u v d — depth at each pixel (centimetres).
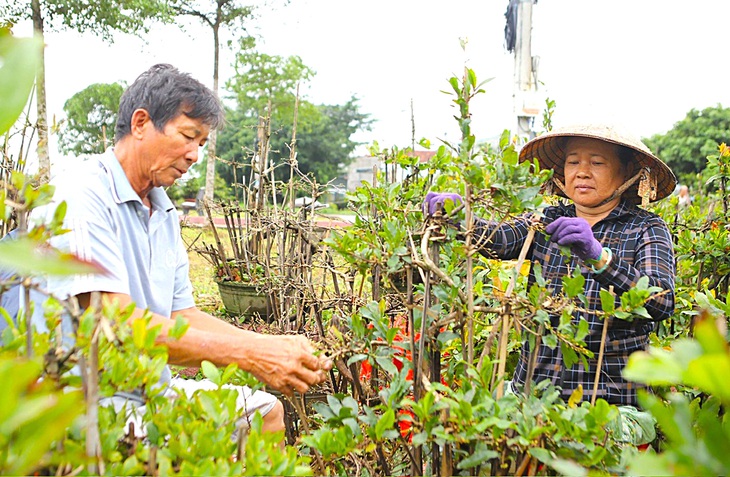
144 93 222
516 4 755
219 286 493
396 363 230
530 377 188
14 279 131
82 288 193
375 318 193
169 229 248
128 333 145
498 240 265
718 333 79
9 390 75
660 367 84
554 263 262
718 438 88
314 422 243
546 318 181
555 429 163
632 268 223
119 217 222
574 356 194
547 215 280
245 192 548
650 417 231
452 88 181
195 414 156
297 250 411
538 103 738
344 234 207
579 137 260
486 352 186
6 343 137
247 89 2383
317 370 199
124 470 132
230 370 169
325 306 275
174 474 132
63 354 128
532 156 285
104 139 545
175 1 1659
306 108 2580
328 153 4684
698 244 354
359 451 179
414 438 164
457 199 211
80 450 123
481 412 161
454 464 179
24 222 128
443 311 201
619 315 188
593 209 268
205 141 238
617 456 179
